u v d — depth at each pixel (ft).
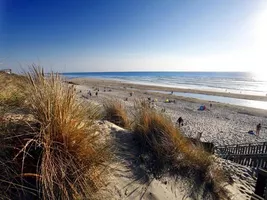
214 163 10.52
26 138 5.37
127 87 168.76
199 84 220.43
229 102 104.01
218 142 37.27
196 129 46.70
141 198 6.51
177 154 9.15
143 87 172.04
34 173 5.12
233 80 294.46
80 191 5.32
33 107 6.11
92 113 7.99
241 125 55.36
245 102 104.47
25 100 7.75
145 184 7.22
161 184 7.60
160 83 231.30
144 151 9.06
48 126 5.54
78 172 5.49
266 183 10.73
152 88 164.45
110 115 14.92
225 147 26.05
